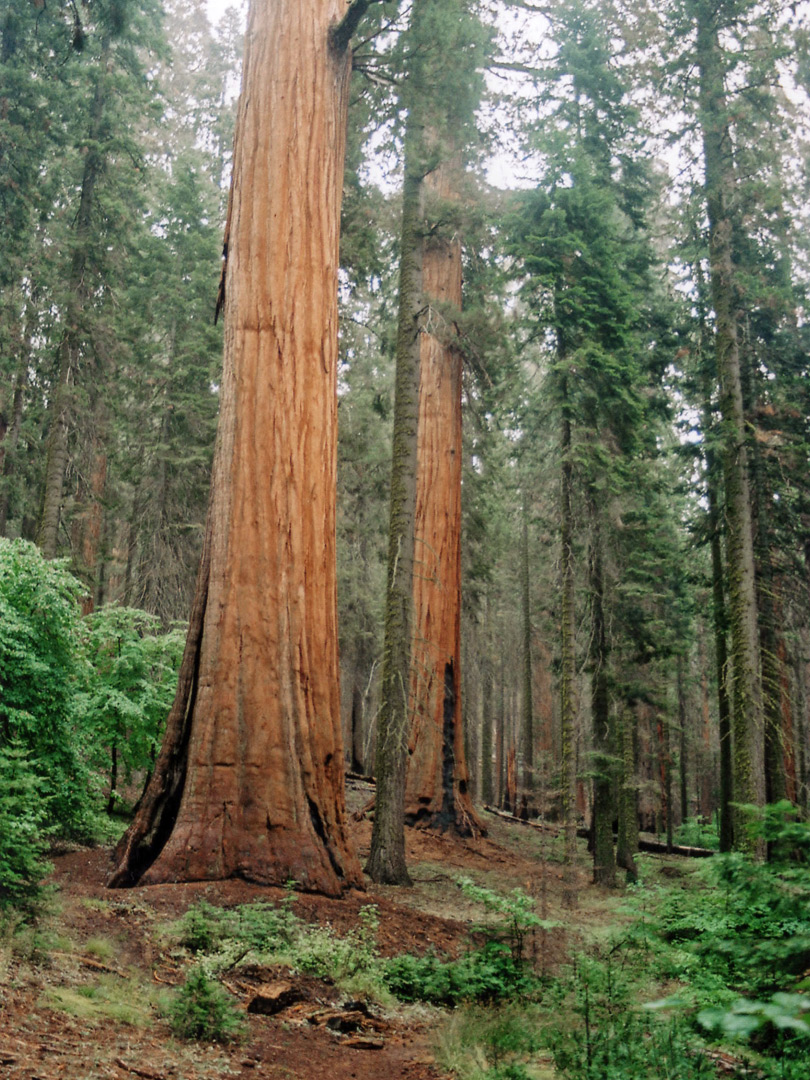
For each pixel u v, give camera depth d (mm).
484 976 7961
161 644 14609
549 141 16094
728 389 15141
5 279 21297
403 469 14781
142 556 23047
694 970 5984
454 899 13156
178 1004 5652
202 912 8633
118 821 14070
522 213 16672
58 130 22078
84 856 10828
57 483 20422
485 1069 5641
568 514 15859
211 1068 4953
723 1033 5027
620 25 16484
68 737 11305
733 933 5227
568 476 15953
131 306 24000
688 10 15672
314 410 11617
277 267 11727
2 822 6328
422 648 19000
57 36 20828
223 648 10750
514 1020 6648
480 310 17188
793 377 17703
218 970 7219
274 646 10820
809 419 18141
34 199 21078
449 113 15383
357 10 12102
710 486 19281
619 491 16016
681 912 7113
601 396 16234
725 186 15523
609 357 15547
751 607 13883
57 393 20734
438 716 18812
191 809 10188
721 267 15648
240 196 12070
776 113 15570
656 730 26750
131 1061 4668
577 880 15516
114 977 6227
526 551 30953
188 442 23016
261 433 11328
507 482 25391
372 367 29531
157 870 9773
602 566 16828
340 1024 6543
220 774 10320
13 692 10492
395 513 14688
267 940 8172
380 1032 6715
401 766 13969
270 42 12391
